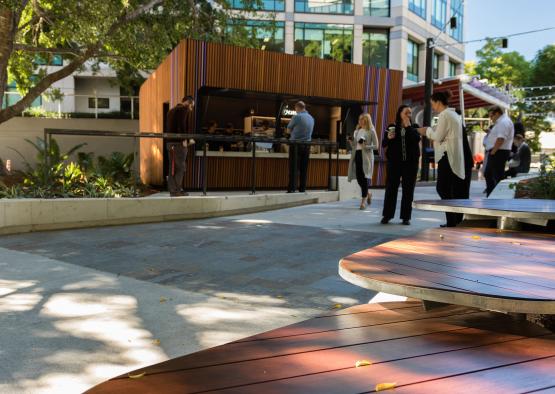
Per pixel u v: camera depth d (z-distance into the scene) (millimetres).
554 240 3076
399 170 7391
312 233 6773
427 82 19031
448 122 6477
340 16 30953
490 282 1952
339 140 14406
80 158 12742
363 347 1679
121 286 4484
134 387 1312
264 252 5742
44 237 6738
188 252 5793
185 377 1388
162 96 13711
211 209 8586
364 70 14172
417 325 1961
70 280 4668
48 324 3518
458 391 1318
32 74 19922
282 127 13562
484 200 5062
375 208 9578
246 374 1416
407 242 2916
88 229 7359
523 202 4773
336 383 1362
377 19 31203
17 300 4051
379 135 14602
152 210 7988
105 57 19188
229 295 4230
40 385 2617
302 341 1737
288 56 12992
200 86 11844
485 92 21281
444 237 3158
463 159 6543
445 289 1840
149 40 16891
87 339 3252
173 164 9148
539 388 1344
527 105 42812
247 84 12461
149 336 3309
